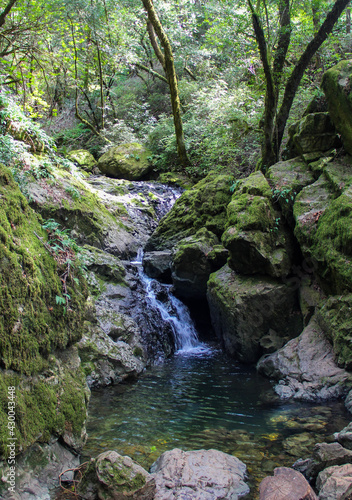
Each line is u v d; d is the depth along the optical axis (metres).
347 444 3.36
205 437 3.92
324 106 7.27
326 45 9.28
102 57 16.78
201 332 8.66
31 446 2.76
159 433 4.03
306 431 3.96
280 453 3.55
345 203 5.40
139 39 17.89
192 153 13.52
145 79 20.17
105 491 2.66
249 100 11.76
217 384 5.69
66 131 18.06
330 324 5.23
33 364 2.92
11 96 9.57
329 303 5.36
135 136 17.17
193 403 4.93
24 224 3.32
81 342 5.64
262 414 4.51
